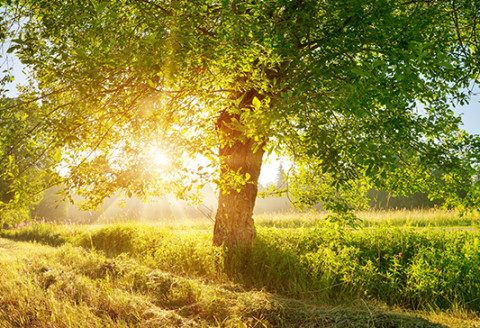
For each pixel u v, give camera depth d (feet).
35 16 19.97
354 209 29.55
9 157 16.08
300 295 19.35
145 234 38.50
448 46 22.21
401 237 25.58
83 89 12.69
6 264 24.59
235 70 18.43
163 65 12.07
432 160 20.84
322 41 17.93
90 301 17.24
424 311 16.92
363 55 20.76
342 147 17.11
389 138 20.81
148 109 16.99
